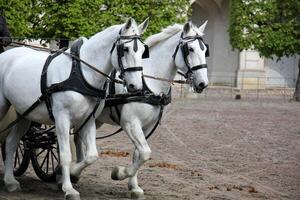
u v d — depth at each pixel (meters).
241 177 12.61
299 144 17.72
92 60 9.35
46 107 9.63
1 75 10.29
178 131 19.80
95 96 9.34
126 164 13.62
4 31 11.16
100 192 10.52
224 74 42.16
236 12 33.19
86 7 23.97
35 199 9.77
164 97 10.05
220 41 42.91
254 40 32.97
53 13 23.69
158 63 10.09
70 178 9.75
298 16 32.94
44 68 9.64
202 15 43.59
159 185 11.40
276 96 37.09
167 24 25.52
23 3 22.84
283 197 10.80
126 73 8.98
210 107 28.47
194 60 9.93
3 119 10.45
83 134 9.61
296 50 33.09
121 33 9.07
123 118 9.88
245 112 26.53
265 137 18.98
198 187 11.36
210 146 16.92
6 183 10.29
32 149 11.16
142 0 25.30
